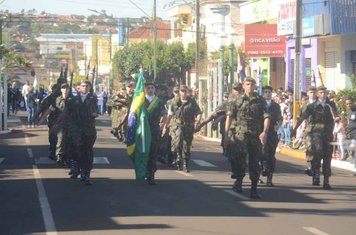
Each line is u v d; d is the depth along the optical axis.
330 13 28.14
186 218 10.38
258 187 14.04
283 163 20.08
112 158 19.56
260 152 12.46
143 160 14.00
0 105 31.73
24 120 40.50
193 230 9.48
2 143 25.06
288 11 32.34
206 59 51.69
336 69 30.61
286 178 15.85
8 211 11.05
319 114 14.05
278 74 38.22
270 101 14.14
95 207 11.36
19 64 39.00
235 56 40.59
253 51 34.69
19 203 11.81
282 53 34.66
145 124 13.99
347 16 27.58
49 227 9.70
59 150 16.98
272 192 13.33
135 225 9.81
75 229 9.54
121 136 20.52
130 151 14.08
